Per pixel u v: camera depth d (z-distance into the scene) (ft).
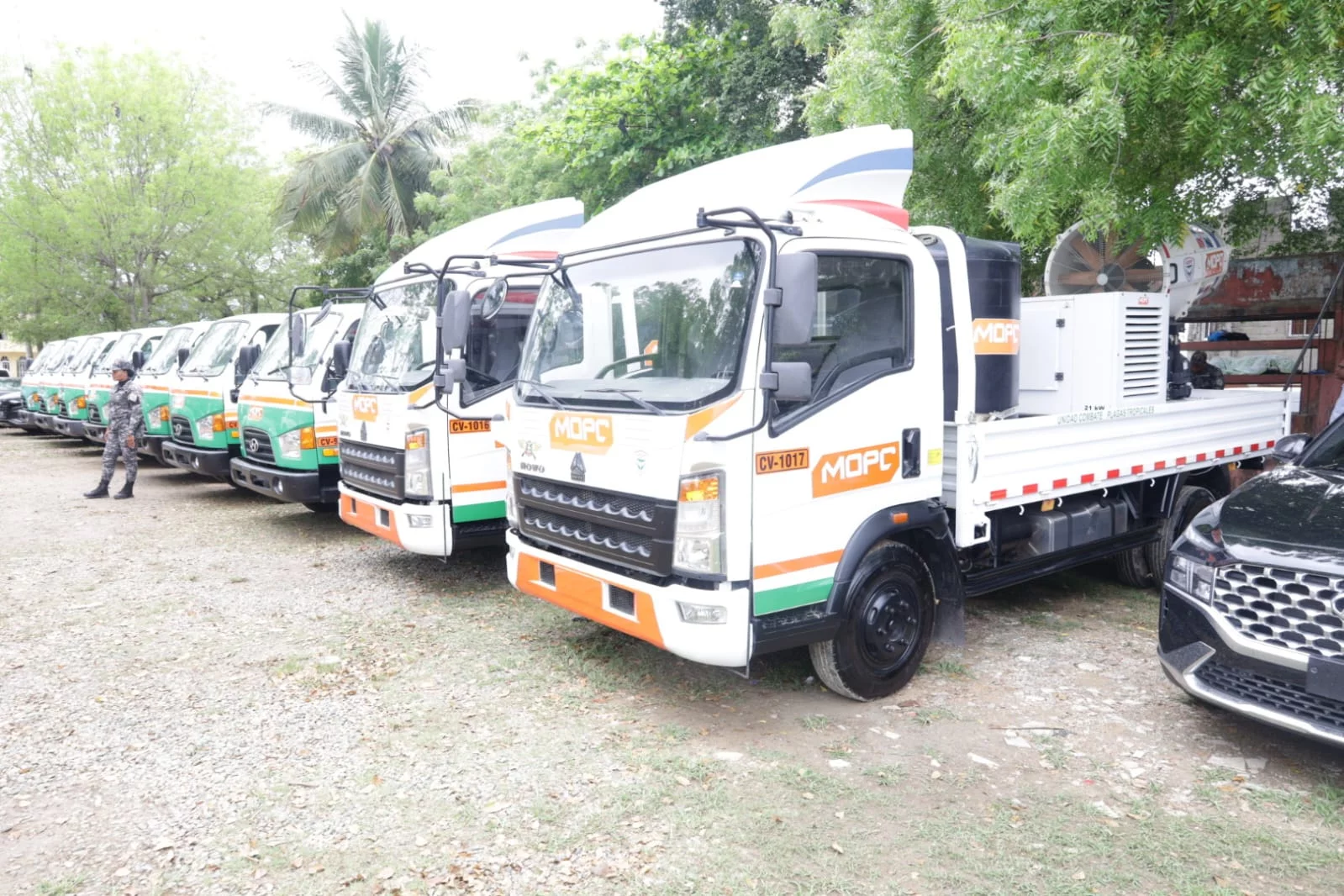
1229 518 14.37
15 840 12.20
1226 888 10.59
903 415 15.71
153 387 41.39
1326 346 31.50
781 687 16.93
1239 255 32.60
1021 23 22.88
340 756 14.44
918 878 10.94
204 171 79.36
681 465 13.64
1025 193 22.68
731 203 14.66
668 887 10.89
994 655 18.39
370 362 24.41
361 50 88.79
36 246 77.77
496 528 23.22
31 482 44.65
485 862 11.48
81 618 21.97
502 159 68.18
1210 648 13.51
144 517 35.06
